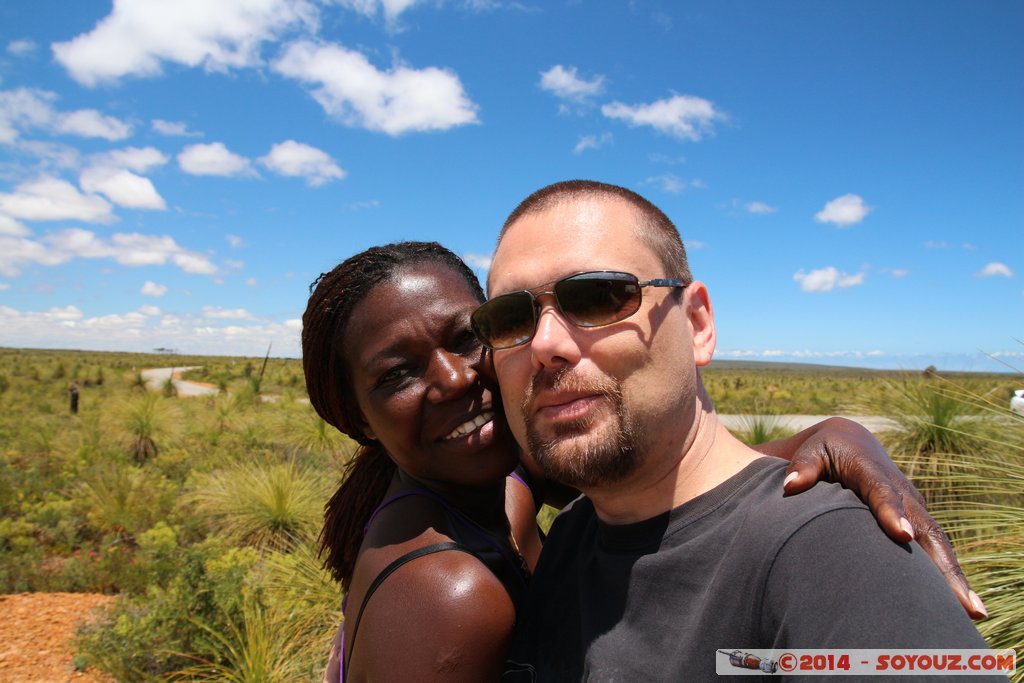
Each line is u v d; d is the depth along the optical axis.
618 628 0.44
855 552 0.35
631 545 0.46
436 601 0.44
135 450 4.86
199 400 8.57
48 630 1.97
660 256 0.48
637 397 0.44
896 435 1.93
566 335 0.45
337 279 0.56
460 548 0.48
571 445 0.45
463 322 0.54
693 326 0.51
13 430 5.75
